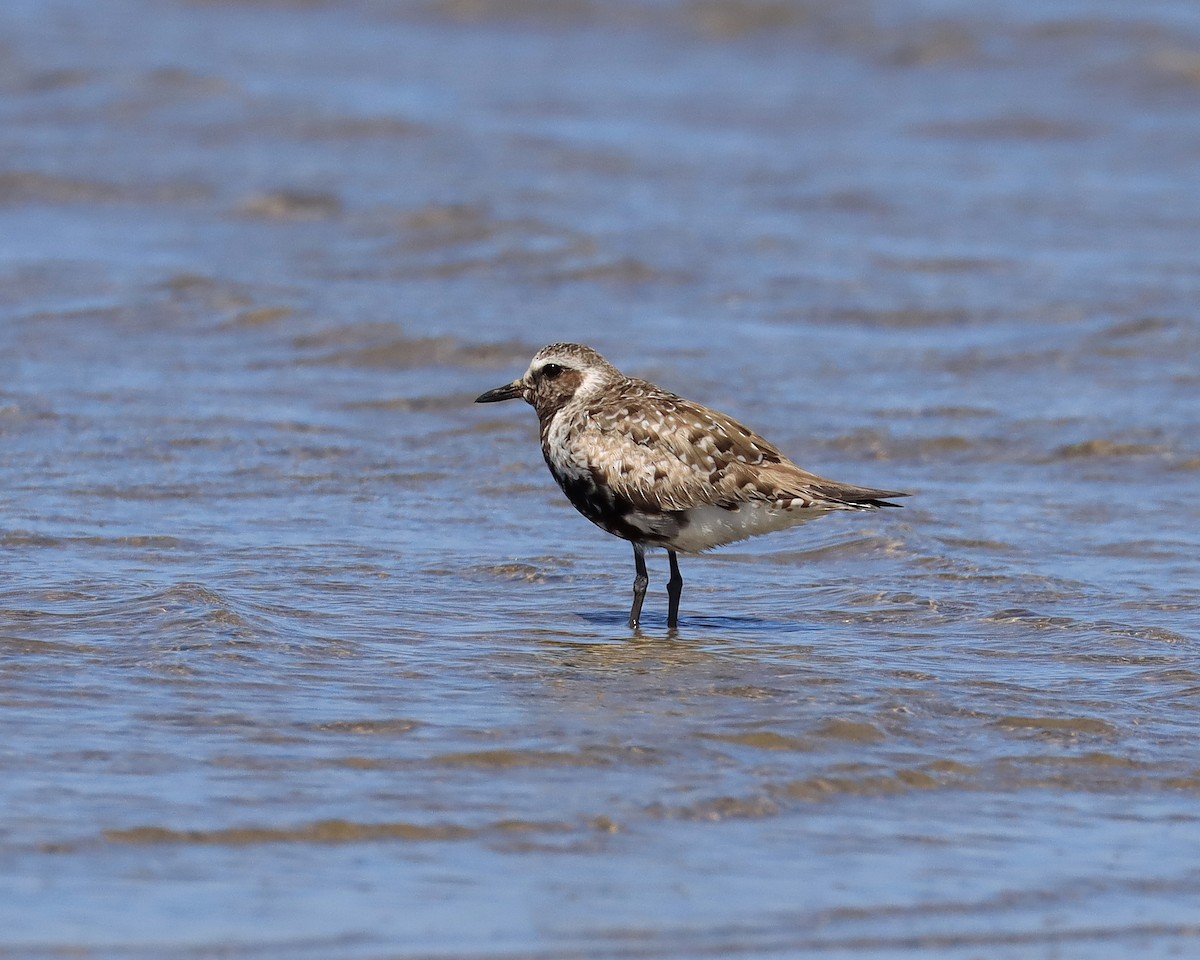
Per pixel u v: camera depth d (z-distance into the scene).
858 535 16.53
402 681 12.08
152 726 10.87
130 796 9.72
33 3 44.47
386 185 31.41
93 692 11.48
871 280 26.95
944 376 22.64
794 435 20.17
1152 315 25.06
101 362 22.39
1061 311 25.47
